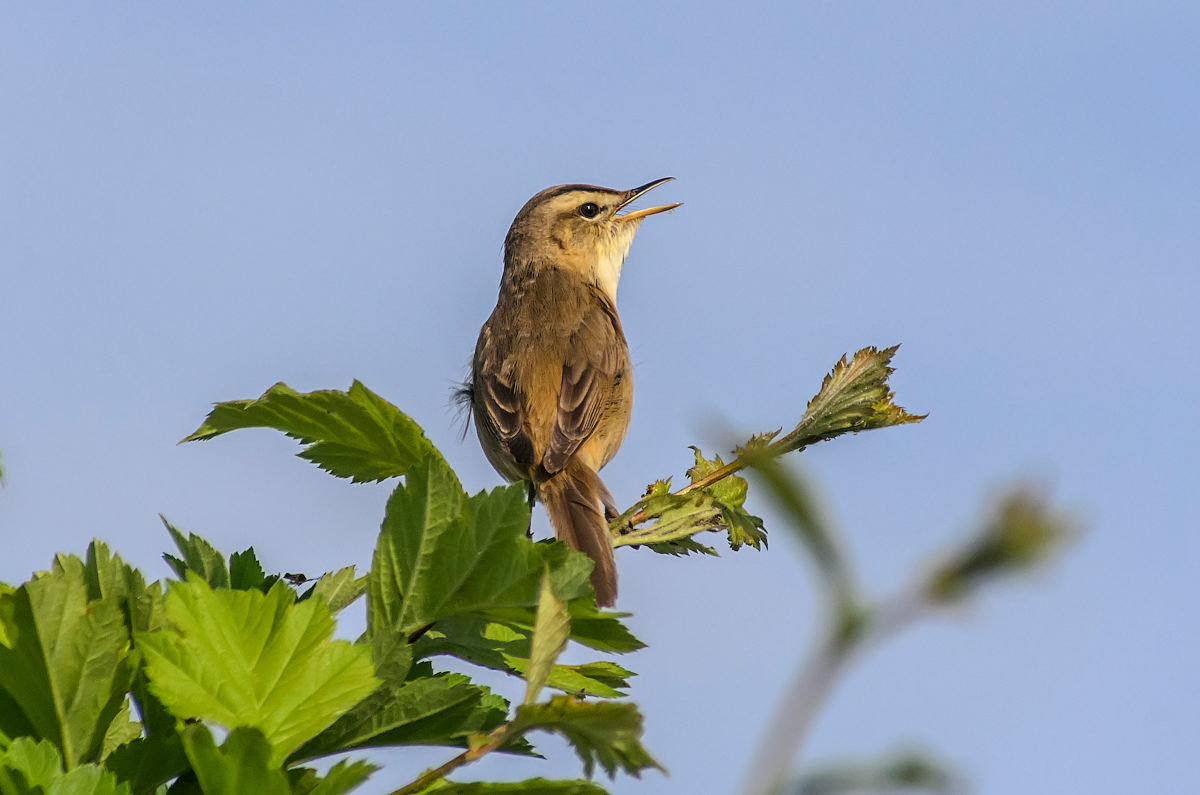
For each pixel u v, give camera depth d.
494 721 5.04
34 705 4.56
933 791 2.01
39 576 4.70
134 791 4.48
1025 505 1.81
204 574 5.55
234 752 3.94
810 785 1.97
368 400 5.89
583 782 4.26
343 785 4.13
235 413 6.11
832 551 1.92
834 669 1.89
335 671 4.57
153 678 4.45
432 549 5.00
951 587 1.83
